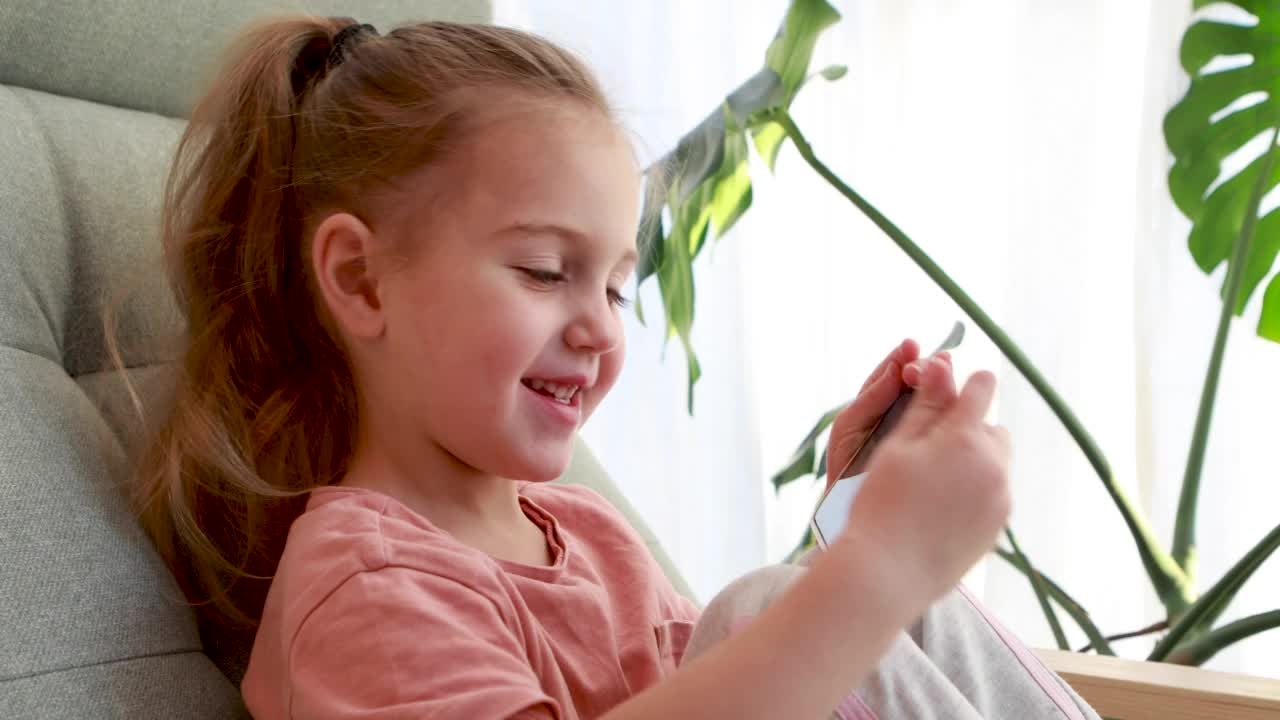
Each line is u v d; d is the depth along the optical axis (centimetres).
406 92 72
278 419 75
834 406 165
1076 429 138
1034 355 151
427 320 69
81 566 64
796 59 150
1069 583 151
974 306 143
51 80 85
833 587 54
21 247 73
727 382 167
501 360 67
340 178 73
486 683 56
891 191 163
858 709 60
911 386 76
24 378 69
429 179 70
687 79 175
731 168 158
